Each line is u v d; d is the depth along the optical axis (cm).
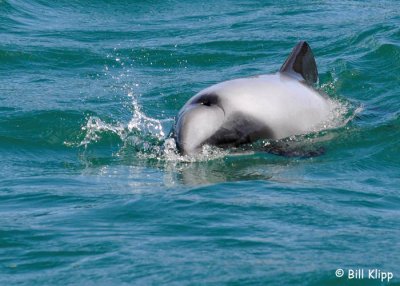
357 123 3941
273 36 5897
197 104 3666
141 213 2828
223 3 7281
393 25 5869
